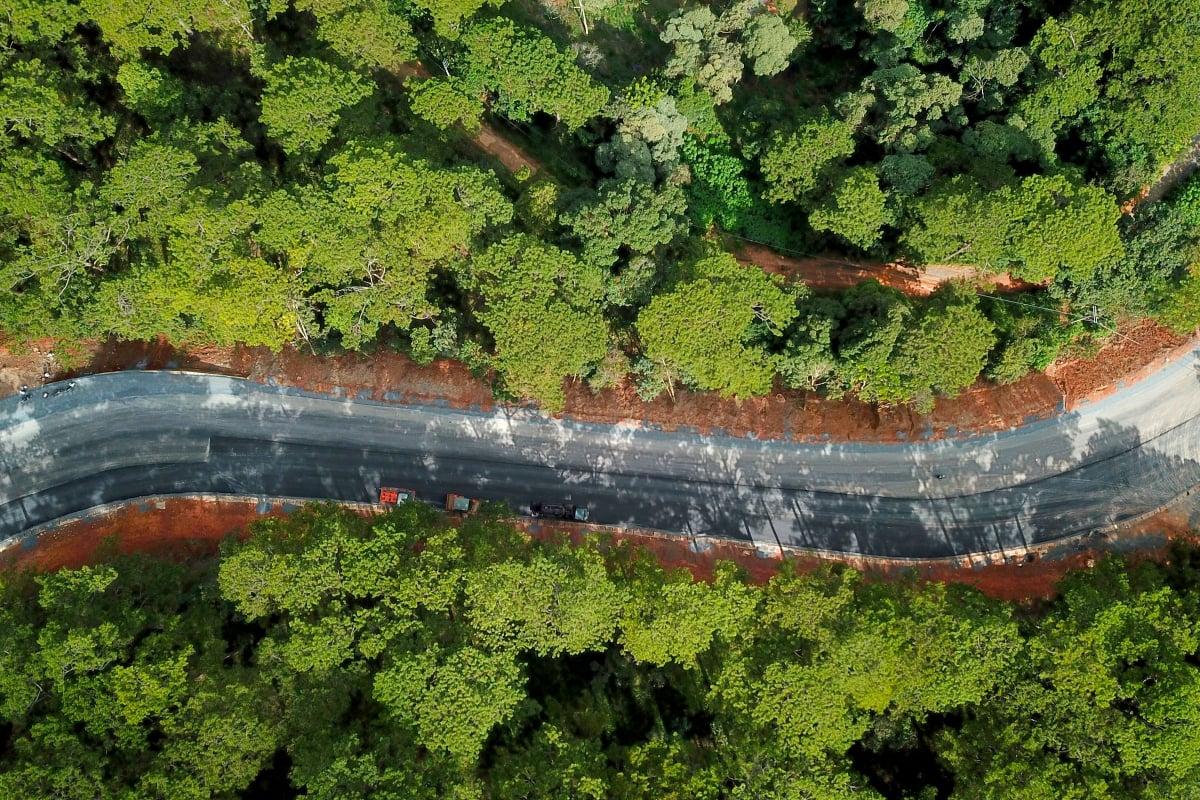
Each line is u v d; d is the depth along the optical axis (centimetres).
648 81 8562
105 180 6350
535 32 7700
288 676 5591
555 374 6800
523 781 5434
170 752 5166
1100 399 7881
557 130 8662
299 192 6544
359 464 7688
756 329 7350
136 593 6069
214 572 6562
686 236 7675
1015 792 5428
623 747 6012
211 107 7475
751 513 7750
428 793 5156
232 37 7656
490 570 5716
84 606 5509
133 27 6906
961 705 6175
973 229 7094
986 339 6994
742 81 9462
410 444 7738
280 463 7638
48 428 7431
